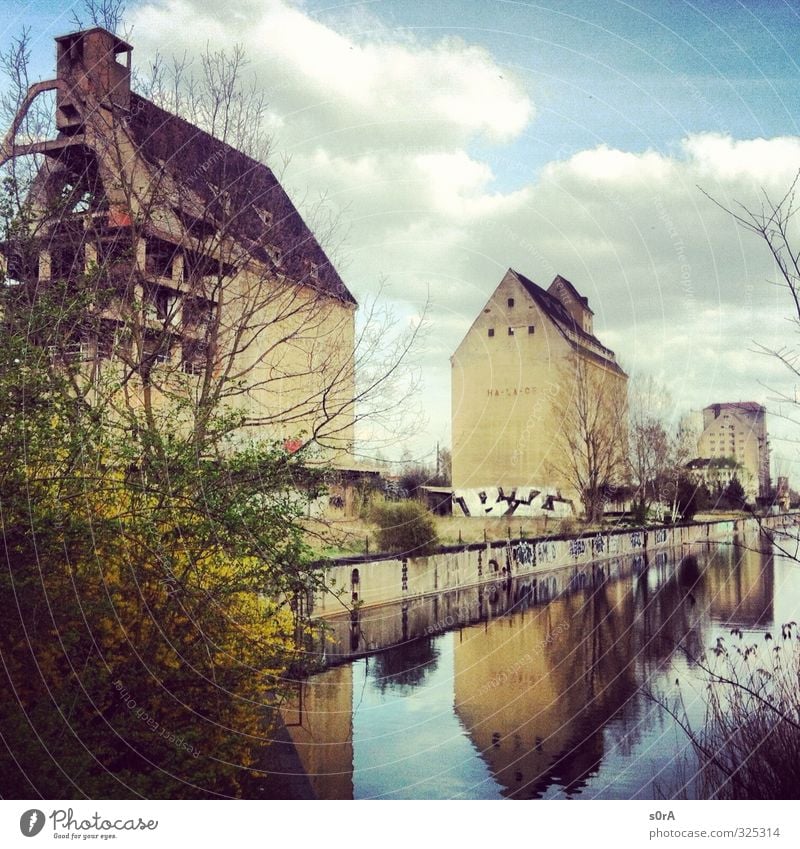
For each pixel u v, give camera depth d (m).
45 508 9.00
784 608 29.36
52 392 9.27
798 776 10.35
